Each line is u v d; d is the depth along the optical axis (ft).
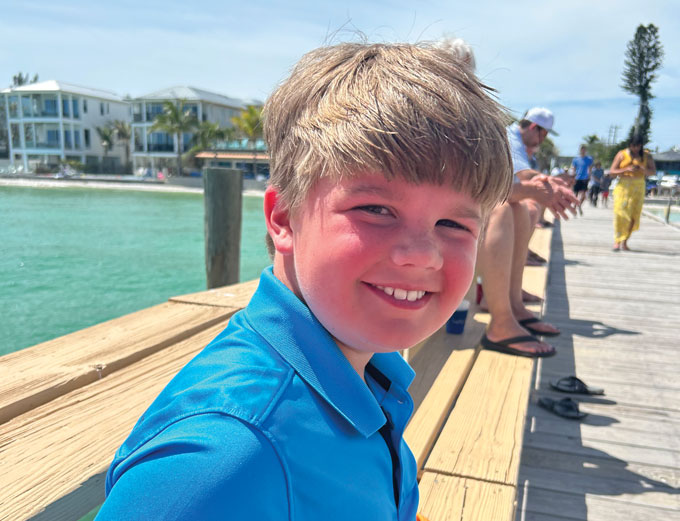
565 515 6.80
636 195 25.08
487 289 8.91
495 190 2.08
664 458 8.08
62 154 187.32
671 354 12.28
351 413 1.93
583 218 42.09
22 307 20.72
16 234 40.19
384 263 1.87
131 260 30.63
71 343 6.21
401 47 2.23
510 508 4.73
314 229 1.94
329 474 1.80
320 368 1.92
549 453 8.18
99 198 85.66
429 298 2.02
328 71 2.11
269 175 2.28
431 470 5.29
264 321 1.98
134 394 5.07
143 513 1.47
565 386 10.25
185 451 1.53
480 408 6.69
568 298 17.12
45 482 3.63
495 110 2.11
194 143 168.66
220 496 1.47
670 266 22.26
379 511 2.05
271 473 1.58
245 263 31.09
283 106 2.17
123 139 204.33
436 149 1.83
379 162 1.79
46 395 4.80
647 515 6.82
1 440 4.10
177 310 8.13
